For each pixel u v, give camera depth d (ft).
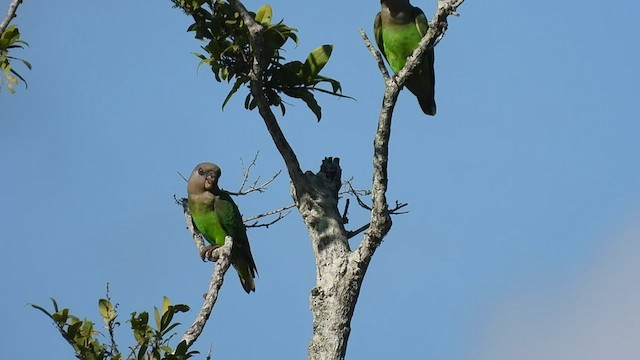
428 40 39.22
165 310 36.42
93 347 35.50
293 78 44.70
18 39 41.81
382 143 41.01
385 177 41.63
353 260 43.60
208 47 44.04
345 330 43.19
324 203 45.39
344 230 45.47
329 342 42.86
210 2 43.83
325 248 44.47
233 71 44.75
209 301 37.27
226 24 43.83
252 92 44.27
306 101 45.37
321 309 43.42
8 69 41.63
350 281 43.45
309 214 45.24
